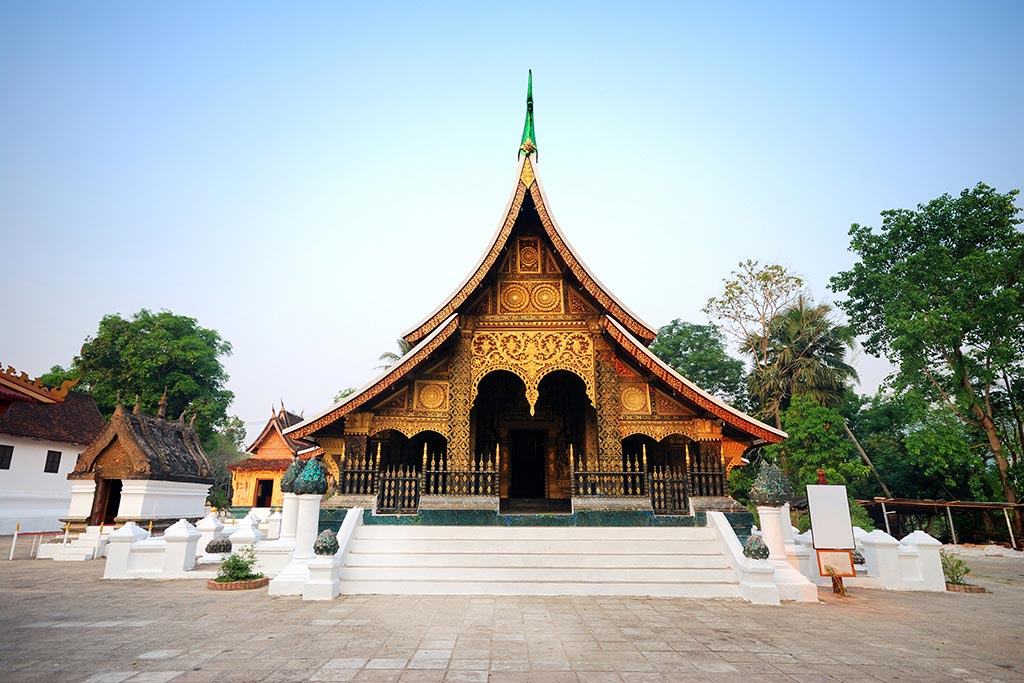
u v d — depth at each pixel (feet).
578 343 45.27
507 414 56.29
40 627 23.12
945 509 99.19
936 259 93.35
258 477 102.83
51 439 93.20
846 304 106.73
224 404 153.69
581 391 53.88
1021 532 88.02
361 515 38.78
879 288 98.63
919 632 24.04
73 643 20.43
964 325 88.53
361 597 30.48
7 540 75.36
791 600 31.01
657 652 19.76
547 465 55.16
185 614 25.82
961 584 38.65
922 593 36.37
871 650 20.63
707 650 20.15
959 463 96.84
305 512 33.22
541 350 45.16
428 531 37.60
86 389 136.15
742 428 41.78
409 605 28.30
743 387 137.49
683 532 37.70
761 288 124.36
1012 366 90.43
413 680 16.34
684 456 44.68
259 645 20.17
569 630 23.11
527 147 45.68
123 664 17.69
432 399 45.06
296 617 25.21
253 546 38.04
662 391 44.73
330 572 30.60
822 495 35.50
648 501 39.27
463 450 43.24
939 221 96.27
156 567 38.60
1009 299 84.94
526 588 31.83
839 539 34.63
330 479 55.93
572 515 38.70
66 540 53.26
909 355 93.45
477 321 45.68
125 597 30.53
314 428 42.09
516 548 35.88
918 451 93.30
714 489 41.70
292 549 38.04
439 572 33.09
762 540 32.37
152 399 134.00
